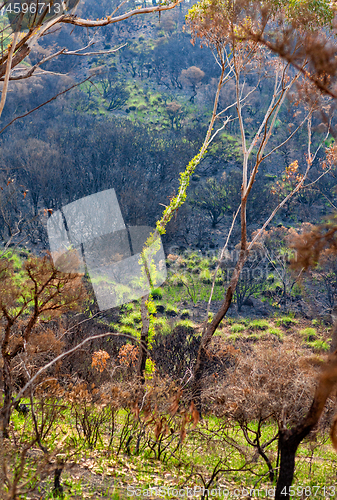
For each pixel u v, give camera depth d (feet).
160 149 175.63
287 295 97.55
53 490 11.69
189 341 44.73
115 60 312.29
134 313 76.79
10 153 135.33
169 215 28.14
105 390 17.38
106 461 15.60
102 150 152.66
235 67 33.65
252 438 22.29
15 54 13.03
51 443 15.74
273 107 33.96
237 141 205.87
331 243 9.85
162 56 314.14
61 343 15.76
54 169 131.64
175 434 19.47
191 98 272.31
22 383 16.67
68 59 164.66
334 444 10.62
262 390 15.20
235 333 80.38
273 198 151.64
